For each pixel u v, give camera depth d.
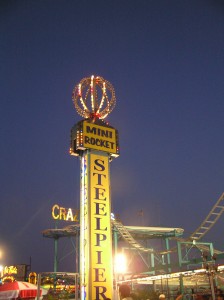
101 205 33.06
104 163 34.94
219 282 36.69
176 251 74.44
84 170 34.62
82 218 33.12
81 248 32.22
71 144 36.19
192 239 72.75
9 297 27.72
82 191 34.03
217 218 68.00
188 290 47.41
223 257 38.31
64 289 47.88
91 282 30.23
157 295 37.78
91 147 34.72
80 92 38.06
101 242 31.83
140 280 44.81
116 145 36.56
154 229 88.12
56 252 91.88
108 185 34.25
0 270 54.84
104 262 31.31
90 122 36.06
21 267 74.50
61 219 88.56
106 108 38.06
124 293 10.80
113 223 75.69
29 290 28.55
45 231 90.19
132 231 87.00
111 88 39.00
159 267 52.06
